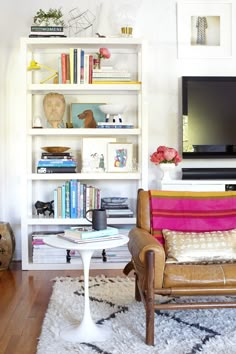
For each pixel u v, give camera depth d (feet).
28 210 13.75
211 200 10.00
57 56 14.38
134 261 8.71
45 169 13.42
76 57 13.34
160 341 7.80
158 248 7.71
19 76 14.30
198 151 14.32
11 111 14.34
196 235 9.17
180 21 14.44
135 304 9.74
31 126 14.06
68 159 13.53
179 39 14.47
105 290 10.79
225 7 14.51
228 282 7.78
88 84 13.28
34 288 11.25
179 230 9.62
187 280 7.75
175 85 14.51
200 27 14.48
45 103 13.69
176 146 14.53
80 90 13.74
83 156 13.84
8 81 14.30
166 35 14.48
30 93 13.80
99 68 13.58
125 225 14.30
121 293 10.55
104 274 12.53
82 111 14.37
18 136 14.37
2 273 12.82
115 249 13.41
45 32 13.30
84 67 13.38
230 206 9.93
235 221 9.75
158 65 14.49
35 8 14.28
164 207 9.86
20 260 14.39
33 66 13.29
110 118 14.08
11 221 14.46
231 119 14.34
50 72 14.34
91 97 14.49
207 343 7.71
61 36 13.37
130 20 14.11
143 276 7.89
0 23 14.24
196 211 9.85
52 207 13.87
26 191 13.24
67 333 8.17
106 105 13.57
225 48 14.52
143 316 9.01
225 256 8.75
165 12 14.46
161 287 7.79
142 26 14.46
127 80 13.48
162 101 14.51
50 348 7.57
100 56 13.67
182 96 14.26
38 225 14.47
